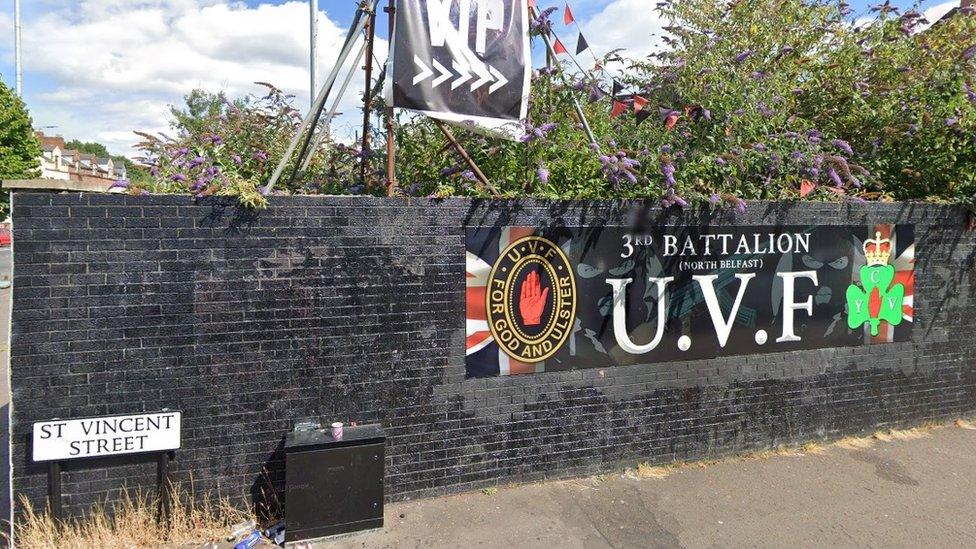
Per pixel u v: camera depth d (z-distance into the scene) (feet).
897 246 18.93
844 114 22.58
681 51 21.50
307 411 13.57
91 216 12.08
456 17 14.76
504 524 13.56
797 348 17.97
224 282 12.92
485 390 14.92
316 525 12.69
